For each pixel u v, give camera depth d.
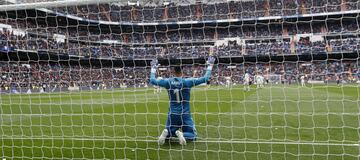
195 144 7.87
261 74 36.47
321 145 7.51
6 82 29.83
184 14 42.41
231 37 42.25
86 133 9.69
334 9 42.25
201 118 12.17
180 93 8.05
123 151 7.49
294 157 6.66
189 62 31.36
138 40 41.31
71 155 7.31
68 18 36.44
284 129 9.44
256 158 6.67
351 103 16.11
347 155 6.70
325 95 21.00
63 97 26.17
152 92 30.09
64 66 36.47
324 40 39.19
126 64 35.44
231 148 7.45
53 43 36.62
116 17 41.91
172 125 8.18
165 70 20.17
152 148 7.65
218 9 44.19
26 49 34.16
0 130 10.57
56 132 9.98
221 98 20.78
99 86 33.94
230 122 11.10
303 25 43.53
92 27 41.72
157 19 41.69
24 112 16.17
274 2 43.81
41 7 6.66
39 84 32.53
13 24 33.69
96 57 34.78
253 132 9.10
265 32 43.53
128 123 11.66
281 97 20.52
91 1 6.32
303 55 37.91
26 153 7.57
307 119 11.30
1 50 32.19
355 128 9.39
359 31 15.31
